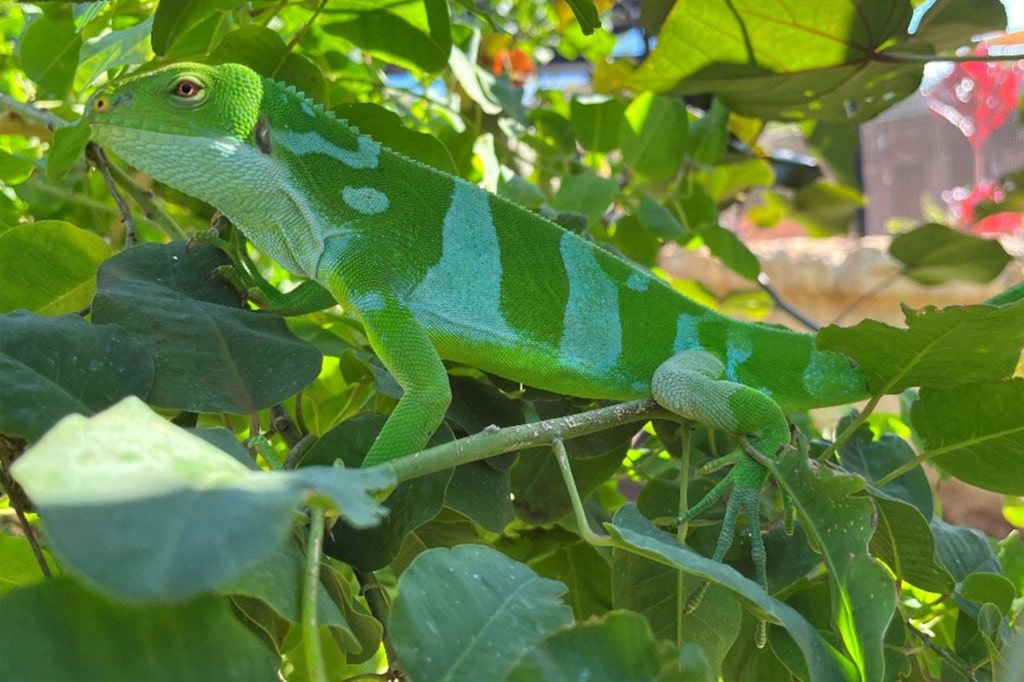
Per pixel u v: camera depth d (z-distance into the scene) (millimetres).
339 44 418
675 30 429
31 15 411
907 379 281
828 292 993
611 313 329
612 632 185
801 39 427
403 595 193
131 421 167
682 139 483
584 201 438
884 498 263
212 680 162
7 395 206
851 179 692
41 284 286
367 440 265
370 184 308
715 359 331
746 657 285
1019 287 308
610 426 283
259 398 245
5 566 258
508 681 179
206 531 140
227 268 289
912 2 428
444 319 307
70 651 151
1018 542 366
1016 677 212
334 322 351
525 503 301
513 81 544
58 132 303
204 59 326
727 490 295
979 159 945
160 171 292
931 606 327
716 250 519
